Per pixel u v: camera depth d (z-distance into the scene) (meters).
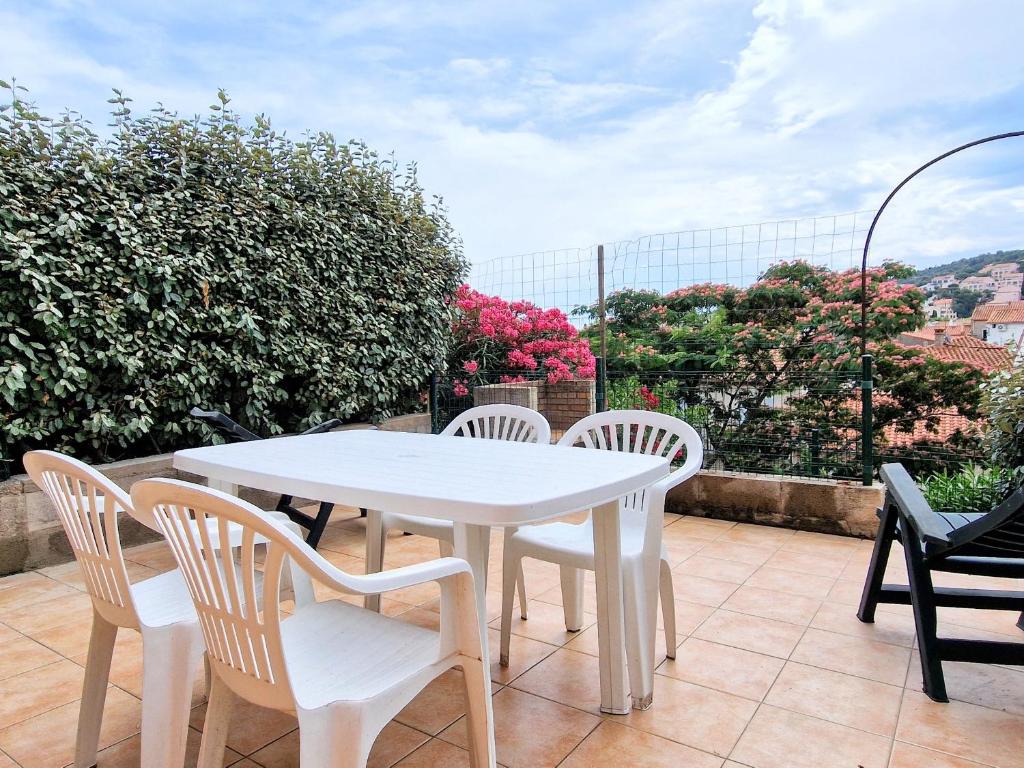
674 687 2.21
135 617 1.61
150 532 3.96
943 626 2.67
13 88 3.49
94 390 3.75
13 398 3.40
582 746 1.88
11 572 3.40
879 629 2.64
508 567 2.36
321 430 3.75
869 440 3.97
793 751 1.84
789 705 2.08
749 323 5.05
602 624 2.04
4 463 3.45
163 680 1.59
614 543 2.00
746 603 2.92
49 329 3.46
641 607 2.08
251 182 4.40
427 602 3.01
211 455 2.33
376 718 1.30
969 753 1.83
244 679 1.32
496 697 2.15
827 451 4.16
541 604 2.96
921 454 4.34
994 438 3.90
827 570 3.35
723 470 4.48
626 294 5.25
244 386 4.40
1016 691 2.16
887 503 2.63
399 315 5.46
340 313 4.95
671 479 2.21
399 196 5.59
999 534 1.93
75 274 3.55
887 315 5.04
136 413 3.96
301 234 4.71
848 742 1.88
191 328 4.11
